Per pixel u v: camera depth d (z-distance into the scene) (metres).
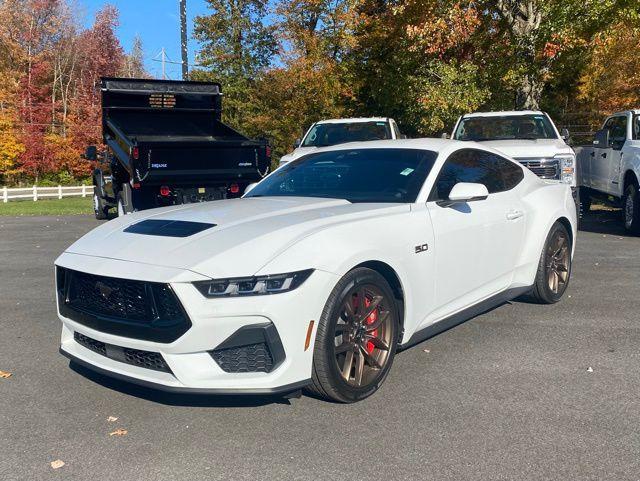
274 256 3.28
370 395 3.74
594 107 27.45
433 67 17.95
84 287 3.61
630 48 22.09
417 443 3.13
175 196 11.23
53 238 12.05
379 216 3.90
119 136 11.91
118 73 53.62
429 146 4.79
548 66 16.91
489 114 11.23
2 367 4.39
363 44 22.41
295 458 3.00
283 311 3.21
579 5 14.85
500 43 17.84
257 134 25.45
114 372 3.49
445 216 4.31
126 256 3.49
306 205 4.12
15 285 7.31
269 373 3.27
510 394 3.73
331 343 3.42
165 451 3.10
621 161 10.77
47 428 3.38
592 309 5.64
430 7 17.00
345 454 3.03
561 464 2.90
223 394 3.23
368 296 3.69
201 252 3.34
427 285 4.11
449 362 4.32
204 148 11.10
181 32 21.12
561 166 9.52
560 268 5.88
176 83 13.28
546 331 4.99
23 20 48.62
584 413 3.45
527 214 5.28
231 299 3.16
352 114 24.22
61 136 46.34
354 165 4.80
